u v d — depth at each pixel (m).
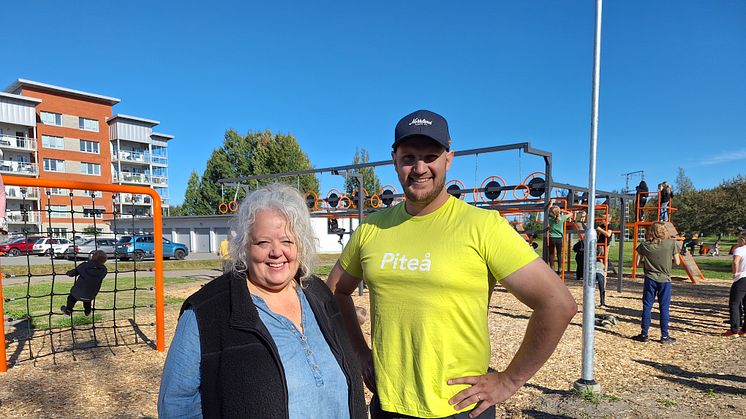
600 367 4.59
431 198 1.69
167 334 6.24
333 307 1.69
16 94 41.00
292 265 1.49
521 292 1.54
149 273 15.34
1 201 3.93
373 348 1.76
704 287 11.16
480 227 1.60
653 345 5.52
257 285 1.50
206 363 1.25
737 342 5.66
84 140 43.16
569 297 1.52
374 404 1.82
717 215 28.44
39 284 12.40
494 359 4.96
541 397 3.72
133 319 7.11
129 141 46.94
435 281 1.58
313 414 1.34
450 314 1.59
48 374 4.49
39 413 3.53
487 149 7.89
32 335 6.20
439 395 1.59
